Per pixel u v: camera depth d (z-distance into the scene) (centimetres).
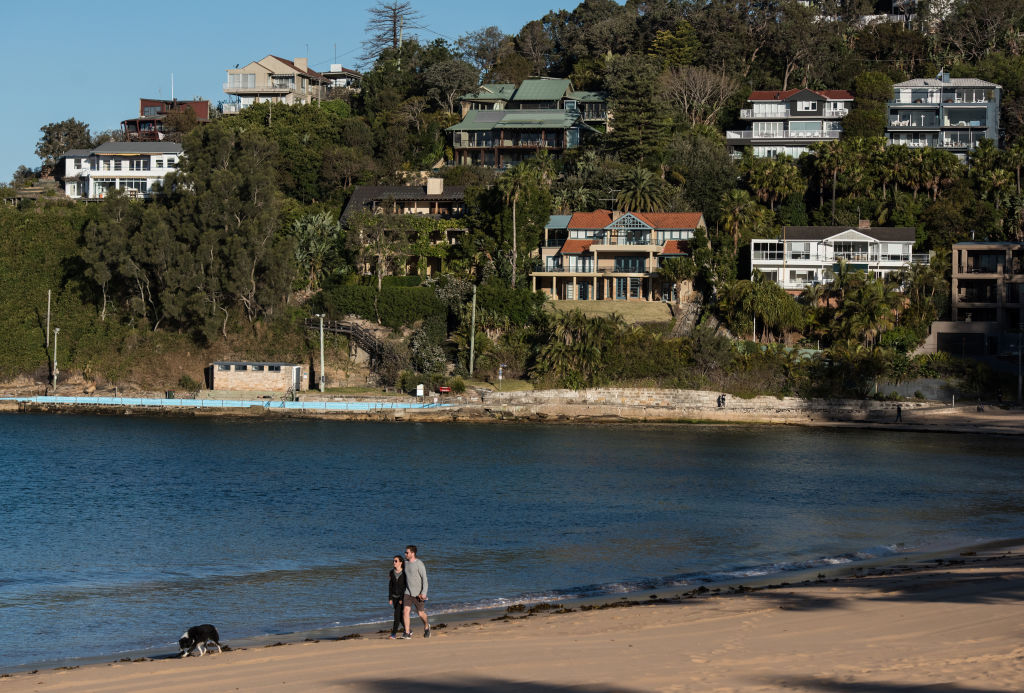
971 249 13100
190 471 9025
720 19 19338
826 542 6069
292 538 6316
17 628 4347
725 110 17950
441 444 10569
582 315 12425
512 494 7912
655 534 6384
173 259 13275
